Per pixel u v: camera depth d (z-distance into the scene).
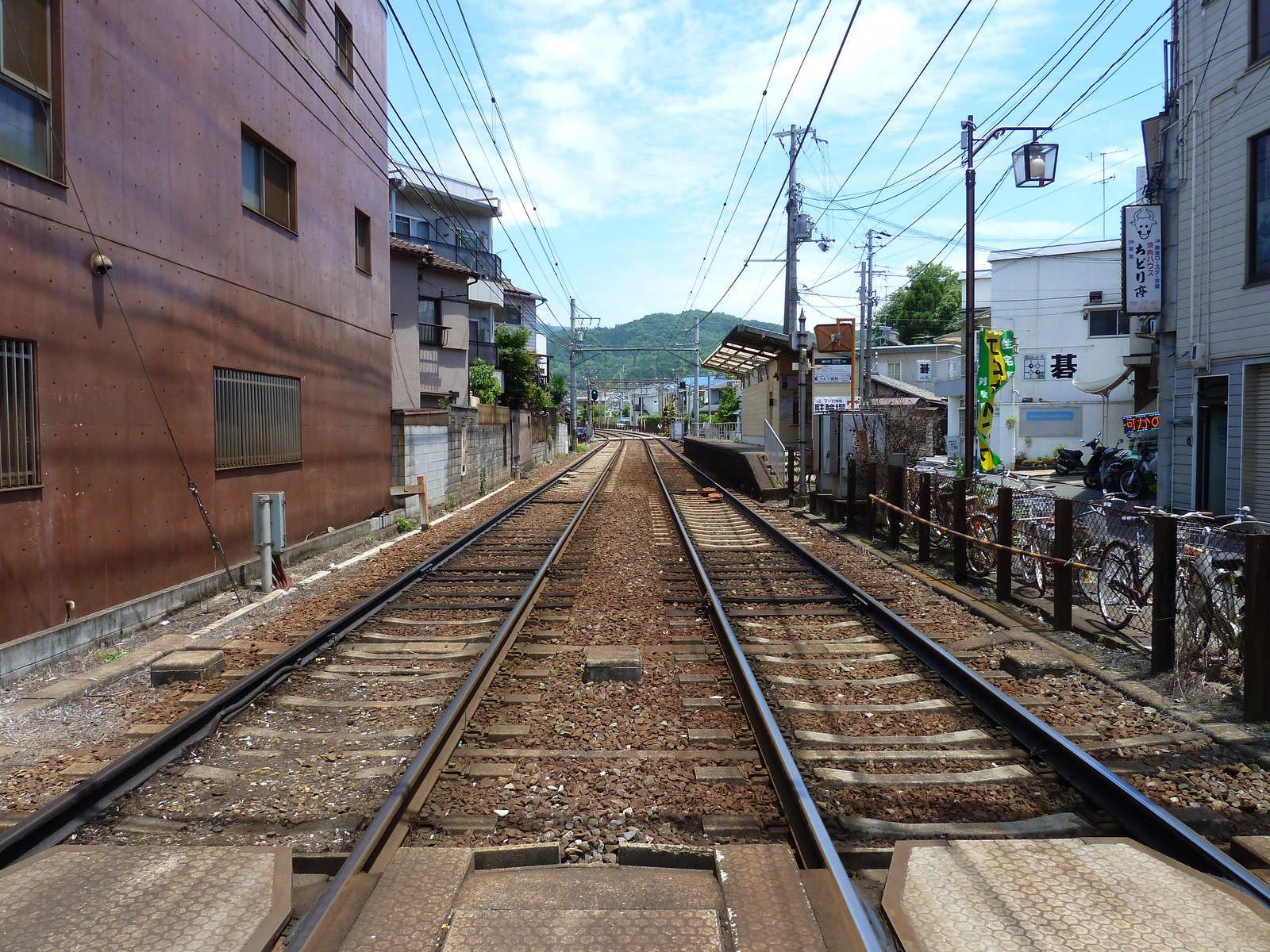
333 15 12.28
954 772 4.29
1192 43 13.10
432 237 30.11
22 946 2.77
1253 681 4.85
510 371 35.22
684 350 56.28
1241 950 2.72
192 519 8.35
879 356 40.97
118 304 7.11
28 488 6.06
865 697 5.52
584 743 4.66
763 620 7.57
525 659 6.30
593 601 8.28
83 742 4.84
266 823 3.78
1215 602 5.76
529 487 23.48
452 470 18.20
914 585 9.09
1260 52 11.74
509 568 10.04
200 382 8.47
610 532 13.70
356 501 13.11
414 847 3.39
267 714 5.24
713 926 2.84
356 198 13.21
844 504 14.33
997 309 29.91
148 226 7.55
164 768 4.36
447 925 2.85
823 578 9.43
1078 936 2.79
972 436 14.78
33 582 6.12
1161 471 14.09
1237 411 12.25
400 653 6.59
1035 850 3.37
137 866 3.29
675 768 4.31
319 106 11.66
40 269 6.17
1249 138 11.90
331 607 8.14
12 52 5.96
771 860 3.24
